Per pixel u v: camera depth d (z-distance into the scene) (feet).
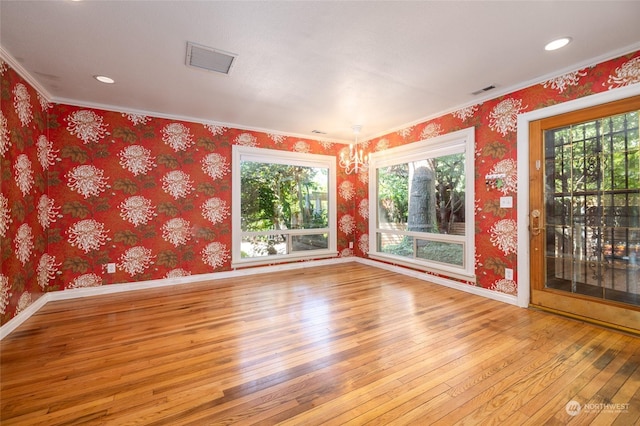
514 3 5.86
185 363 6.52
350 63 8.32
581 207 8.75
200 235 13.70
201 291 11.98
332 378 5.94
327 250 17.52
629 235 7.86
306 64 8.35
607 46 7.55
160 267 12.85
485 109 11.03
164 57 7.96
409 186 14.76
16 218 8.57
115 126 11.89
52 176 10.87
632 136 7.74
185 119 13.24
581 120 8.61
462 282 12.05
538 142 9.57
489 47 7.54
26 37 6.97
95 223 11.61
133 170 12.26
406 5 5.89
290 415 4.91
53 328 8.39
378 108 12.17
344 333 8.02
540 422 4.72
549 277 9.45
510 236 10.33
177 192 13.16
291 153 16.08
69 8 5.91
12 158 8.30
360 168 17.84
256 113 12.76
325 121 13.98
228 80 9.39
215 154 13.99
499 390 5.53
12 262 8.34
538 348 7.09
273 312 9.61
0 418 4.81
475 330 8.15
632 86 7.60
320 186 17.34
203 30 6.73
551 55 7.99
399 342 7.47
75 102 11.15
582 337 7.67
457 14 6.19
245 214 15.02
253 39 7.11
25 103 9.04
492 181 10.85
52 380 5.88
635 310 7.77
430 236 13.61
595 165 8.44
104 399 5.31
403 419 4.81
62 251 11.07
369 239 17.15
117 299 10.98
